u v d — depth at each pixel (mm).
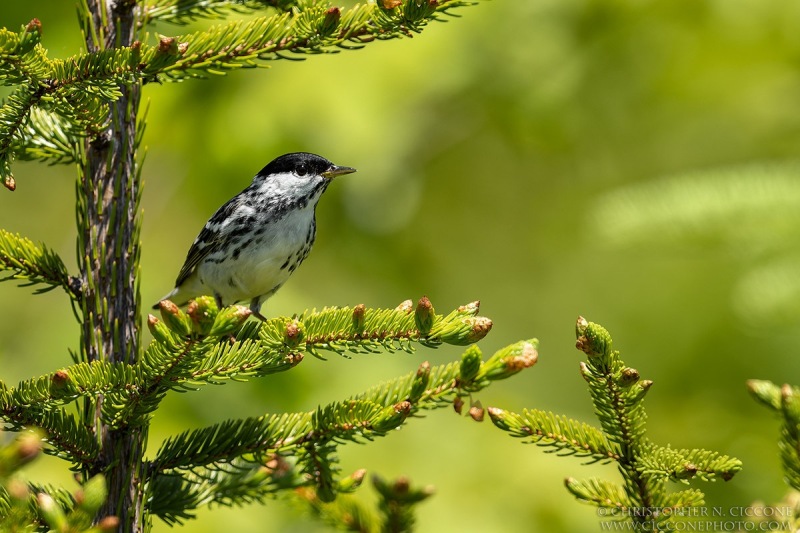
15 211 17062
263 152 13555
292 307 13109
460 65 13922
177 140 14039
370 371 12594
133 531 5031
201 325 4168
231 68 5090
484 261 17469
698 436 12500
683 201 8828
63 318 13047
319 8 4992
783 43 14719
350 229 15422
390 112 13320
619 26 14258
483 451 11758
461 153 16781
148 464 5125
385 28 5051
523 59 14219
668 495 4812
